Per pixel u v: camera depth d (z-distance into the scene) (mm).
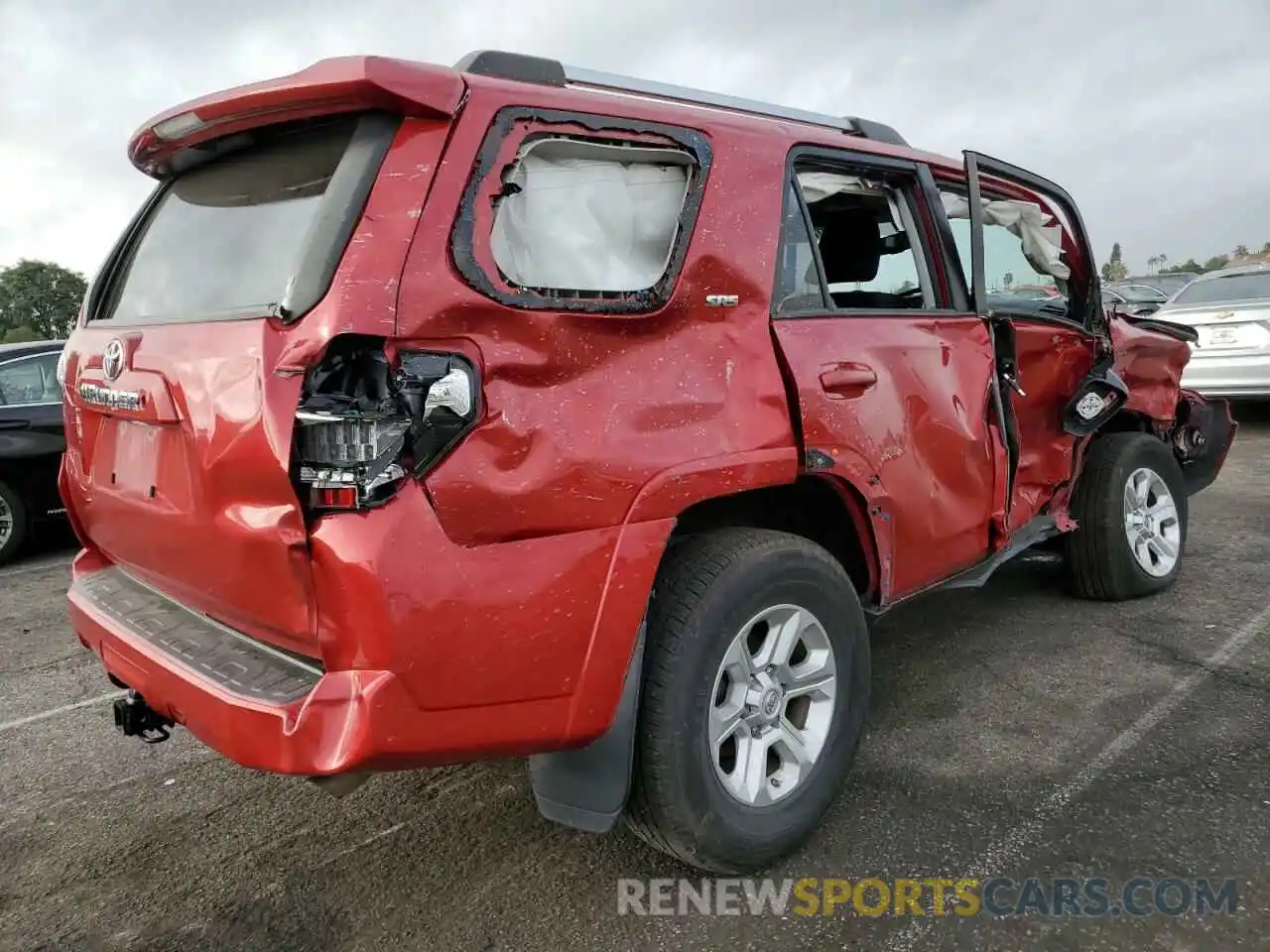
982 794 2867
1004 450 3383
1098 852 2537
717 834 2363
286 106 2092
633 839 2746
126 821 2977
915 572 3051
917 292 3320
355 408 1832
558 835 2773
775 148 2652
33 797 3152
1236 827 2615
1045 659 3883
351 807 2986
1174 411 4812
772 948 2238
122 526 2578
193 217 2561
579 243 2205
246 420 1894
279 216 2195
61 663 4516
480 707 1980
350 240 1911
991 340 3385
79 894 2588
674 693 2262
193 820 2963
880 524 2834
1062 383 3951
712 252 2395
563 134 2180
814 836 2693
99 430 2691
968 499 3225
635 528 2154
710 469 2293
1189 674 3652
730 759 2605
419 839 2787
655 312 2266
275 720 1891
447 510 1910
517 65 2355
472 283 1963
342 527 1849
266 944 2342
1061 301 4242
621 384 2172
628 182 2322
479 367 1956
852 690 2738
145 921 2459
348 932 2375
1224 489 7027
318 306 1878
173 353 2184
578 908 2422
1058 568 5102
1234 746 3068
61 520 6973
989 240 3822
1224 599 4504
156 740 2648
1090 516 4352
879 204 3336
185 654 2236
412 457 1873
